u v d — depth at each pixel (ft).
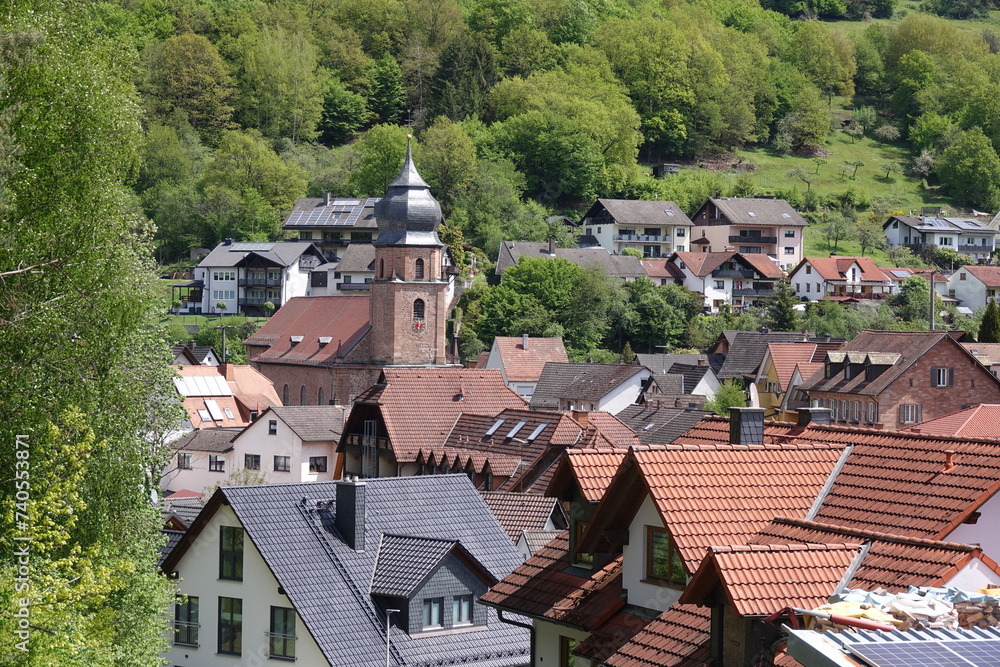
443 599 166.40
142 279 151.94
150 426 157.07
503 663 166.50
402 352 499.92
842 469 106.83
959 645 69.87
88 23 154.61
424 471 290.97
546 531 194.90
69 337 139.95
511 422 288.92
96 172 145.79
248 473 399.24
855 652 68.23
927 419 412.77
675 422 380.99
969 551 86.12
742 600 84.69
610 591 109.81
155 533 157.58
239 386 506.07
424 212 497.05
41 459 131.03
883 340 435.94
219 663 170.60
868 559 89.61
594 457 115.75
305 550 167.43
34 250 138.41
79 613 124.67
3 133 136.36
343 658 157.28
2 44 138.51
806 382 452.35
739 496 101.19
